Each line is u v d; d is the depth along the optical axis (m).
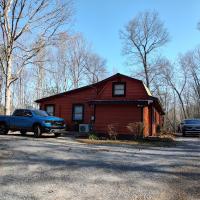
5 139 15.22
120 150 12.49
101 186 6.35
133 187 6.29
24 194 5.73
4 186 6.29
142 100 19.55
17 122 18.22
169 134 27.81
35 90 44.62
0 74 27.33
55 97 25.50
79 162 9.18
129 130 19.80
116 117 20.36
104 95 21.45
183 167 8.60
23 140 14.95
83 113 24.20
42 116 17.83
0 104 37.12
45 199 5.43
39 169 8.06
